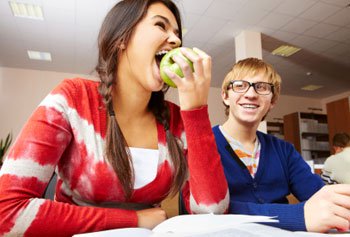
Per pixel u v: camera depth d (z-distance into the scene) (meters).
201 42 4.78
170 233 0.47
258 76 1.06
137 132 0.78
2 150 4.97
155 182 0.72
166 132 0.80
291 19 4.16
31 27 4.23
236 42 4.60
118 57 0.73
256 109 1.06
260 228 0.49
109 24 0.73
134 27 0.69
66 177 0.69
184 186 0.78
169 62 0.64
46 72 6.03
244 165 1.01
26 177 0.57
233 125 1.09
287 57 5.53
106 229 0.58
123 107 0.77
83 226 0.56
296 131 6.18
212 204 0.66
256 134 1.13
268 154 1.07
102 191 0.67
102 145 0.68
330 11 3.97
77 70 5.97
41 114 0.63
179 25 0.77
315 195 0.62
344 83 7.05
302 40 4.83
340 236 0.46
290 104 8.02
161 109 0.83
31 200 0.55
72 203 0.72
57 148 0.63
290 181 1.10
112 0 3.54
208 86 0.63
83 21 4.05
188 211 0.76
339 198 0.57
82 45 4.81
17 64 5.70
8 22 4.10
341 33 4.61
